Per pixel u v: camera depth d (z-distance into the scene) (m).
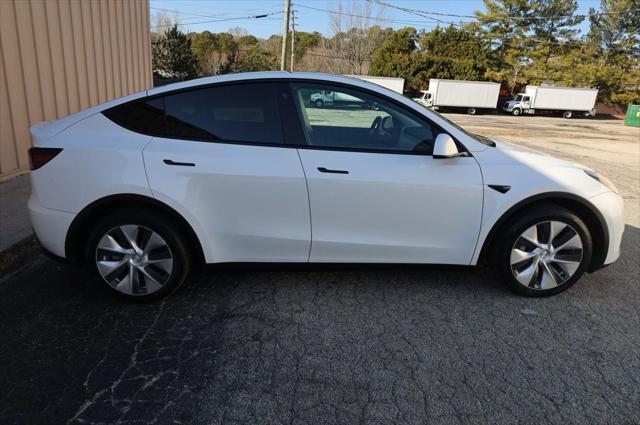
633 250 4.55
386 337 2.89
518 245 3.28
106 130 3.05
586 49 47.66
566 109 40.50
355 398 2.36
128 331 2.88
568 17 47.56
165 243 3.07
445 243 3.23
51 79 6.65
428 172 3.10
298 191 3.04
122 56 9.25
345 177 3.04
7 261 3.75
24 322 2.95
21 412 2.19
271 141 3.07
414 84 46.16
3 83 5.68
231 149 3.02
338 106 3.14
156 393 2.35
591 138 19.22
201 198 2.99
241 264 3.19
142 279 3.14
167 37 42.88
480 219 3.18
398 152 3.14
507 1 47.28
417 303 3.31
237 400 2.32
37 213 3.04
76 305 3.17
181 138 3.04
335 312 3.17
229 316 3.09
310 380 2.49
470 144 3.25
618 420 2.26
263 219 3.08
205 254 3.12
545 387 2.48
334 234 3.14
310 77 3.16
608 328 3.06
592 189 3.25
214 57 62.91
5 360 2.57
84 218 3.00
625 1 45.38
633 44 46.38
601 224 3.27
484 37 48.97
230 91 3.09
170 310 3.14
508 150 3.42
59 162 2.97
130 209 3.02
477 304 3.31
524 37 48.22
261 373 2.53
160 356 2.65
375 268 3.27
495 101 38.94
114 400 2.29
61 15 6.88
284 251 3.17
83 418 2.17
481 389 2.45
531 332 2.98
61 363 2.56
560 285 3.36
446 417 2.25
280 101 3.11
